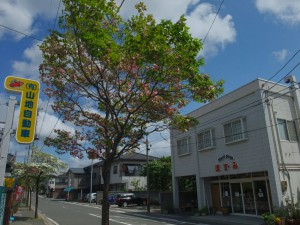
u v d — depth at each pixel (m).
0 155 10.27
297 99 18.86
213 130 21.61
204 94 7.24
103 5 6.70
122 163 48.53
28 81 11.12
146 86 7.69
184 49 6.70
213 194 22.86
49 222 18.75
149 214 24.92
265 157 17.16
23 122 10.77
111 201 41.00
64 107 8.70
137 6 7.00
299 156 18.09
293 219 14.91
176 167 25.75
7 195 11.38
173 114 8.15
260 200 18.69
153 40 6.52
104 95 8.13
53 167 21.38
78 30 6.90
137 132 8.43
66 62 7.69
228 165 19.89
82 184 65.31
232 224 16.92
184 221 18.98
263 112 17.48
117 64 7.19
